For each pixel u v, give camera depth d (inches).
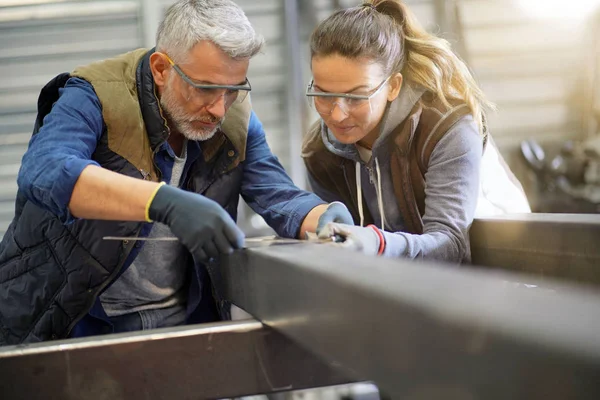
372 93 57.6
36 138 53.6
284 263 35.7
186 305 66.3
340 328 29.0
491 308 20.7
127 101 57.5
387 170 64.0
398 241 52.5
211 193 64.6
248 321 42.5
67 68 189.8
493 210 68.6
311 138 69.2
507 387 18.9
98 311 61.6
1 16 185.9
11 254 60.4
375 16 58.7
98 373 40.3
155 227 61.6
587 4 206.7
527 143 204.7
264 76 195.3
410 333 23.2
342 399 88.7
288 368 42.3
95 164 50.0
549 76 214.1
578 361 16.9
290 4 191.9
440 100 60.2
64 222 50.8
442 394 21.8
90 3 188.1
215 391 41.6
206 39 54.1
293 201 64.1
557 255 51.7
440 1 205.6
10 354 39.2
